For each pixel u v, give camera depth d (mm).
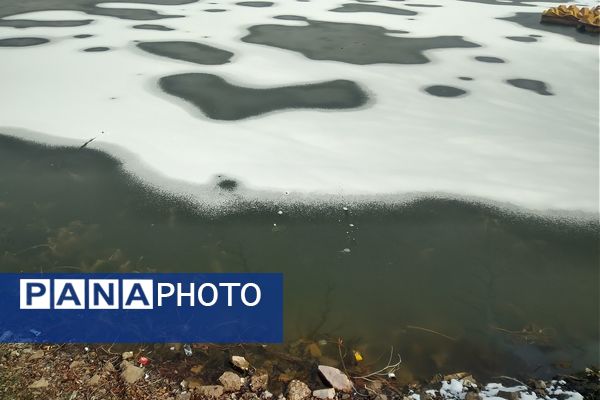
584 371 3080
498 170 5547
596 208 4914
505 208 4879
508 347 3266
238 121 6574
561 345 3297
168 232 4332
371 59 9438
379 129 6473
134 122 6402
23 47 9312
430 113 7055
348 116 6848
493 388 2918
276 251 4152
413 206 4855
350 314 3488
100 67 8422
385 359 3115
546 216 4777
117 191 4902
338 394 2770
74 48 9398
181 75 8211
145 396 2682
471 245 4344
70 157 5484
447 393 2852
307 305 3557
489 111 7184
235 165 5453
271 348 3129
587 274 4039
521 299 3723
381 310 3549
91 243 4117
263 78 8211
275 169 5398
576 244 4410
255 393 2748
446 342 3285
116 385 2738
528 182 5328
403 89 7969
